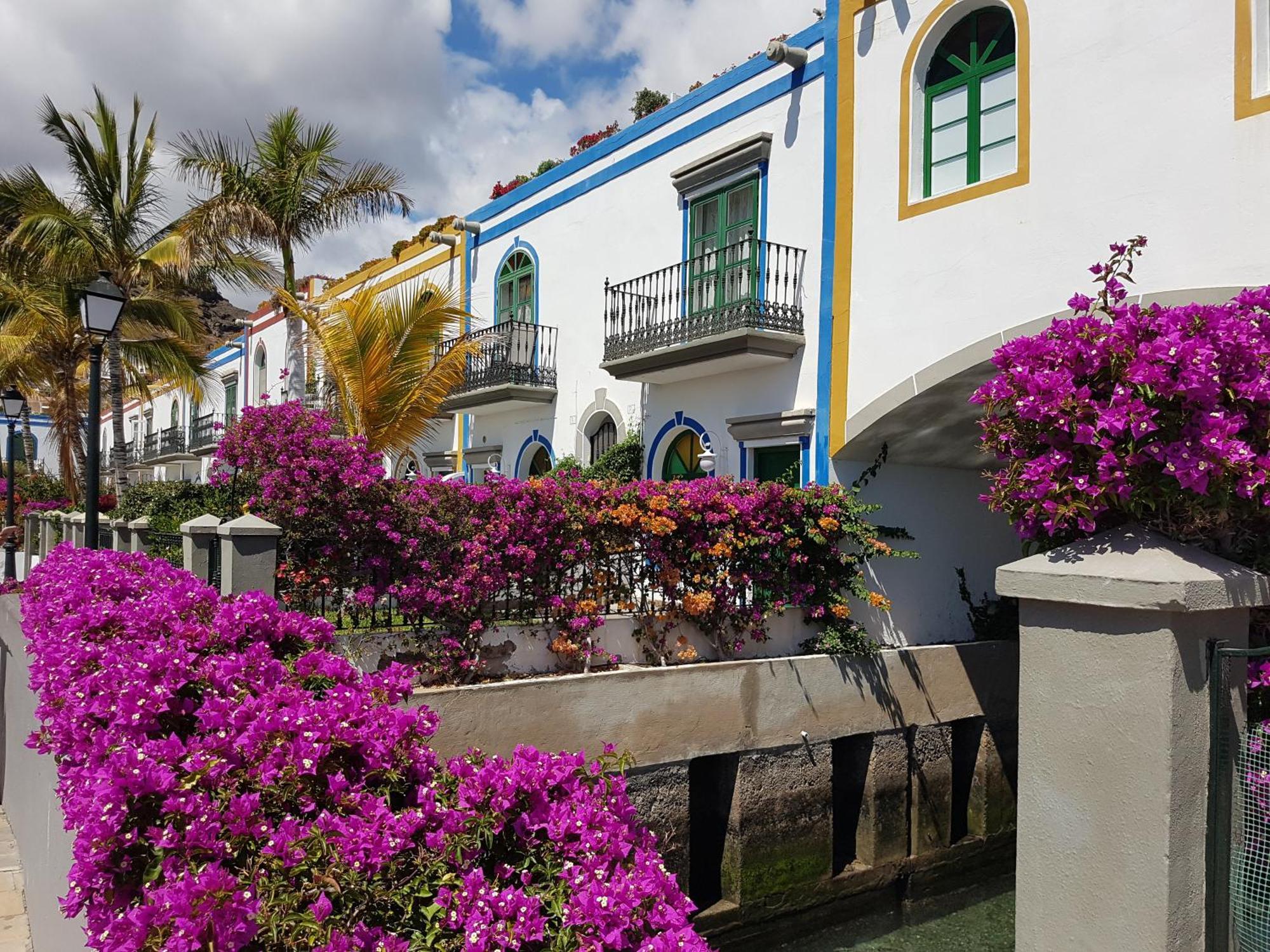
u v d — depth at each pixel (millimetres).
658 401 12172
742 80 10977
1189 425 3668
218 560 7316
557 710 6820
